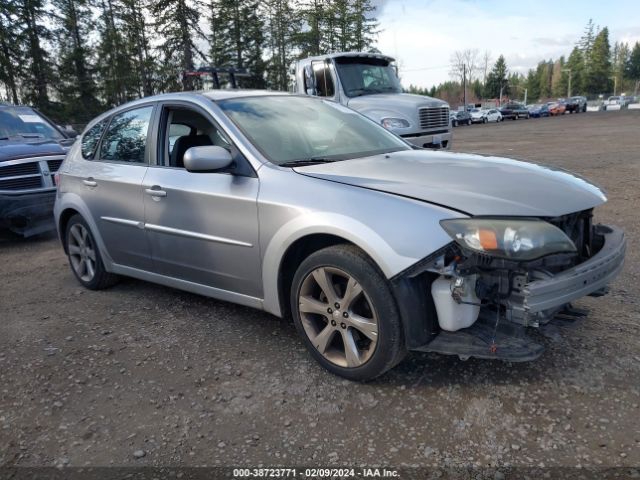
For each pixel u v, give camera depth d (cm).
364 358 286
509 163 333
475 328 271
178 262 383
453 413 264
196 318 402
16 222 671
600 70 10438
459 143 2200
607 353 312
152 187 387
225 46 4409
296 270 330
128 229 416
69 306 445
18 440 261
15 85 3888
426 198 271
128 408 285
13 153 677
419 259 255
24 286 510
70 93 4100
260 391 294
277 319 391
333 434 254
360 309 289
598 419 253
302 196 302
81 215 462
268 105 393
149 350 351
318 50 4419
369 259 275
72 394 301
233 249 340
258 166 330
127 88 4262
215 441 254
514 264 248
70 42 4112
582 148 1594
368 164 327
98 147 463
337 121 409
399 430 254
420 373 302
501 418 258
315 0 4350
